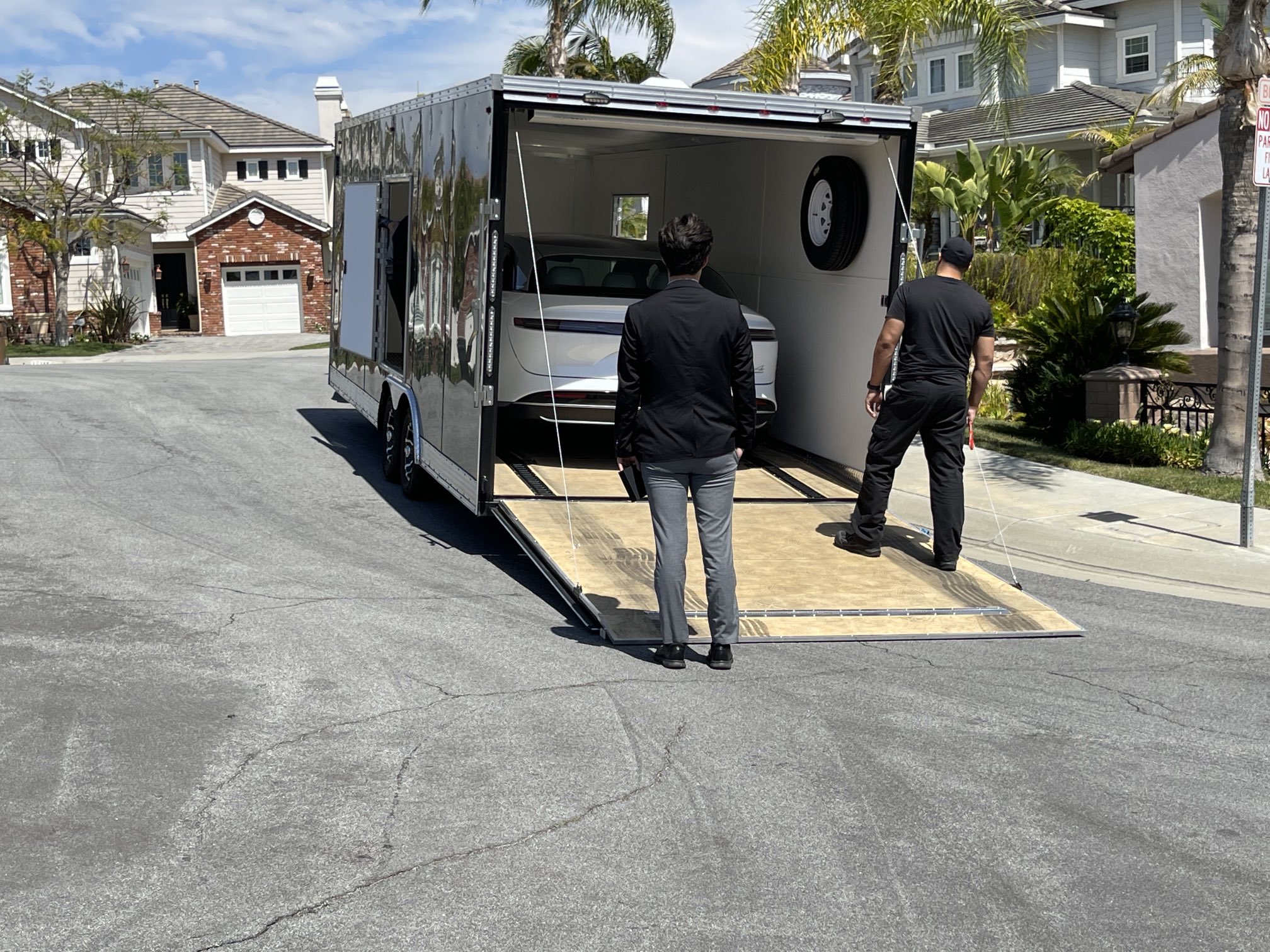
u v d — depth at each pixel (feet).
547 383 29.78
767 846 13.78
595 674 19.39
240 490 33.94
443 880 12.85
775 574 24.31
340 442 42.68
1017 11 52.90
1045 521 31.55
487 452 26.08
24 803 14.39
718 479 19.76
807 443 32.71
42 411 47.57
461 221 26.96
